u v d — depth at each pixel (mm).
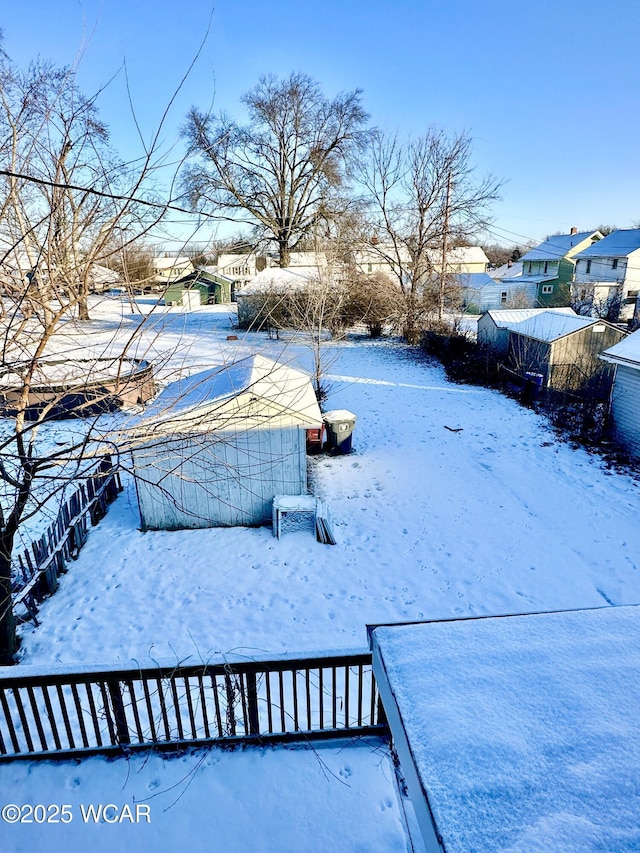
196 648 5914
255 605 6676
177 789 3770
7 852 3393
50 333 3592
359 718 4090
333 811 3588
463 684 2465
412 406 15617
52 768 3953
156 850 3375
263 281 24469
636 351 11438
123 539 8219
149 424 4160
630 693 2375
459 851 1696
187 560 7641
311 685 5199
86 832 3502
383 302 26594
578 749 2082
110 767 3949
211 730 4562
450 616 6480
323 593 6926
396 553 7867
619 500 9445
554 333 15594
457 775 1985
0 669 3826
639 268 33219
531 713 2277
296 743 4082
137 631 6191
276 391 8422
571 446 12125
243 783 3803
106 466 9422
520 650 2686
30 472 4059
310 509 8078
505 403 15875
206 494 8383
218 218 2881
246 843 3402
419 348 24672
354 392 17281
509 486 10109
